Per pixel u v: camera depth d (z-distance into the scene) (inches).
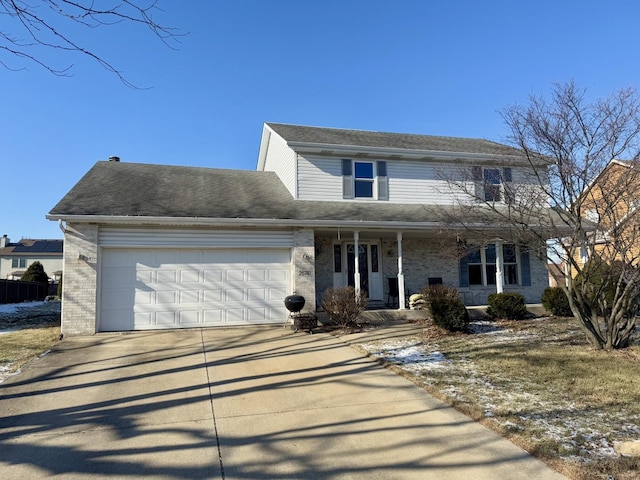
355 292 449.4
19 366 285.0
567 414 192.2
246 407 208.7
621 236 302.2
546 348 329.1
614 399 211.3
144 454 159.0
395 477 141.9
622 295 315.0
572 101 443.8
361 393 229.8
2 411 203.6
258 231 462.0
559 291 500.4
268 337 389.7
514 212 396.8
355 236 486.6
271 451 161.5
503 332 403.5
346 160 560.7
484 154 570.9
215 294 447.5
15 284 876.0
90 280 406.3
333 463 151.9
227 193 526.0
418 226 484.4
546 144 313.9
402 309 495.5
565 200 316.8
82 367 283.3
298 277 466.0
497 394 222.1
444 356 307.3
